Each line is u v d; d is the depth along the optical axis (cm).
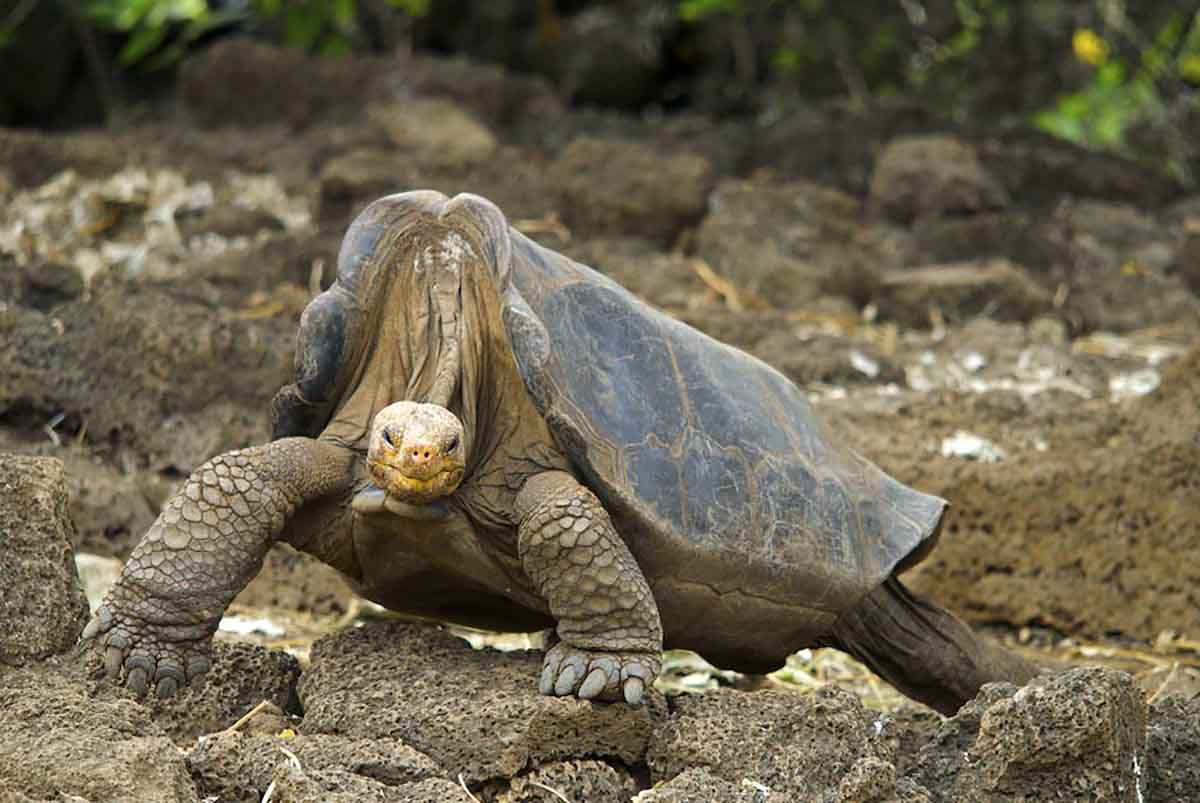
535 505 939
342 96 2520
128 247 1967
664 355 1029
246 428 1578
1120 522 1644
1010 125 2725
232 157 2284
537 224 2114
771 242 2078
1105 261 2264
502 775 917
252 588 1509
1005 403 1723
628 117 2819
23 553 999
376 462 917
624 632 933
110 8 2622
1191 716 1036
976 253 2233
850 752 932
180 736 987
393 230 1003
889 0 2958
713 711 942
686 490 984
